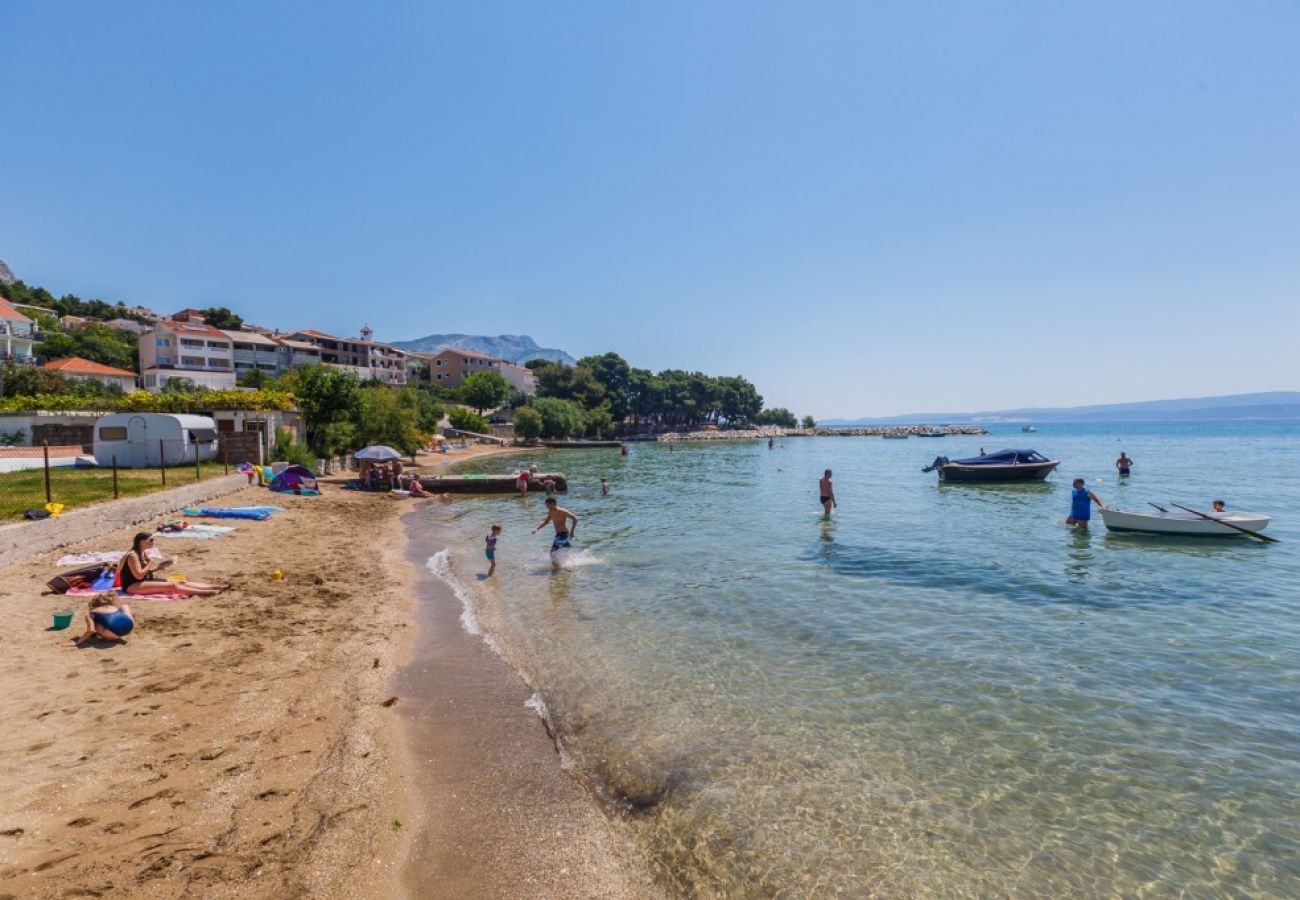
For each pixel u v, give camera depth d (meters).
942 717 8.27
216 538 18.00
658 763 7.23
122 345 91.94
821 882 5.40
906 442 126.12
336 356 118.81
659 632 11.66
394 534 22.56
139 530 17.83
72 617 10.12
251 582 13.84
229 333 94.69
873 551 18.61
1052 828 6.08
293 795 6.18
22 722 7.06
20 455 27.31
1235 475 43.25
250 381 83.44
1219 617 12.38
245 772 6.49
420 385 120.56
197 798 5.97
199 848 5.27
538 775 6.99
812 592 14.24
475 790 6.66
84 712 7.41
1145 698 8.80
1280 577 15.49
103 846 5.18
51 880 4.73
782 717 8.30
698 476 47.81
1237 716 8.26
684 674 9.73
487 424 98.62
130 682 8.30
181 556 15.55
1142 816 6.25
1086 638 11.20
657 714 8.42
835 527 23.08
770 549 19.03
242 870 5.06
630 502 31.56
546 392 122.94
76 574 11.68
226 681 8.63
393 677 9.56
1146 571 16.06
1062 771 7.02
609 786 6.82
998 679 9.45
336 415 41.06
